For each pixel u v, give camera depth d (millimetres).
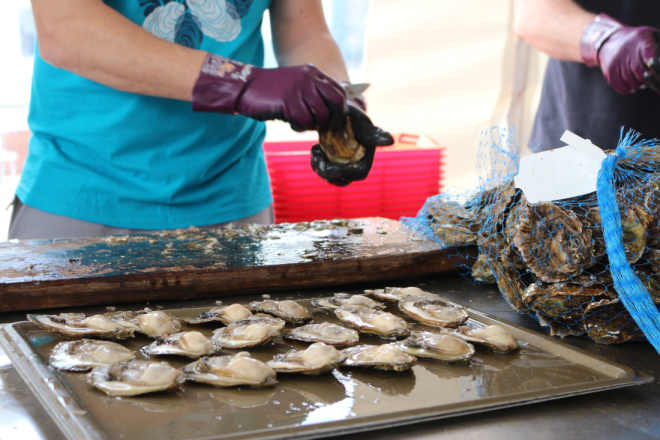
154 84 1093
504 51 2359
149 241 1049
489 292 910
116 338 630
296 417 453
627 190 660
